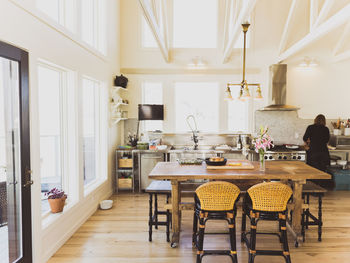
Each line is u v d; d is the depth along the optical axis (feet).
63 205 9.24
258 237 9.66
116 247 8.91
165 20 14.52
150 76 17.70
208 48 17.54
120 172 16.34
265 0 17.12
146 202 13.82
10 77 6.70
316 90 17.48
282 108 15.85
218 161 9.56
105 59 13.76
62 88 10.06
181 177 8.47
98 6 14.05
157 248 8.85
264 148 8.96
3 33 6.03
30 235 7.20
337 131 16.51
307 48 17.30
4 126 6.80
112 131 15.51
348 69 17.26
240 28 10.78
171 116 17.84
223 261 8.07
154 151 15.42
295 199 8.94
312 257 8.23
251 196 7.29
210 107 17.95
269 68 16.76
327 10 10.12
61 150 10.23
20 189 6.81
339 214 11.82
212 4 17.57
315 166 14.61
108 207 12.73
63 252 8.57
